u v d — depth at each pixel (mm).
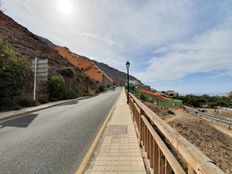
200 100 88875
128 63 20516
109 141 6387
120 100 24609
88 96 34031
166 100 53062
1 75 13180
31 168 4344
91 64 88125
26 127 8508
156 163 3496
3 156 5043
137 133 7156
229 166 8188
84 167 4367
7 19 46062
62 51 71875
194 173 1688
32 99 16938
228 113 57531
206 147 11516
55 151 5434
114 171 4156
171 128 2541
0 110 12930
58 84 23828
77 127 8547
